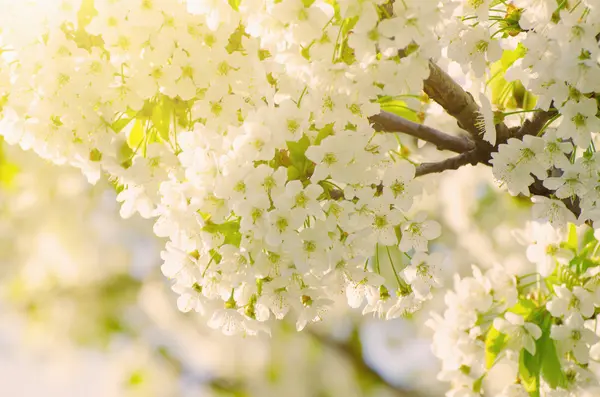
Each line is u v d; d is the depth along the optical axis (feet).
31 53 4.58
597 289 4.87
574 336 4.84
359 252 4.59
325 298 4.62
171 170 4.59
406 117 5.02
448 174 5.18
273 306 4.61
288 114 4.52
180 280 4.67
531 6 4.59
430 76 4.76
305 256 4.53
